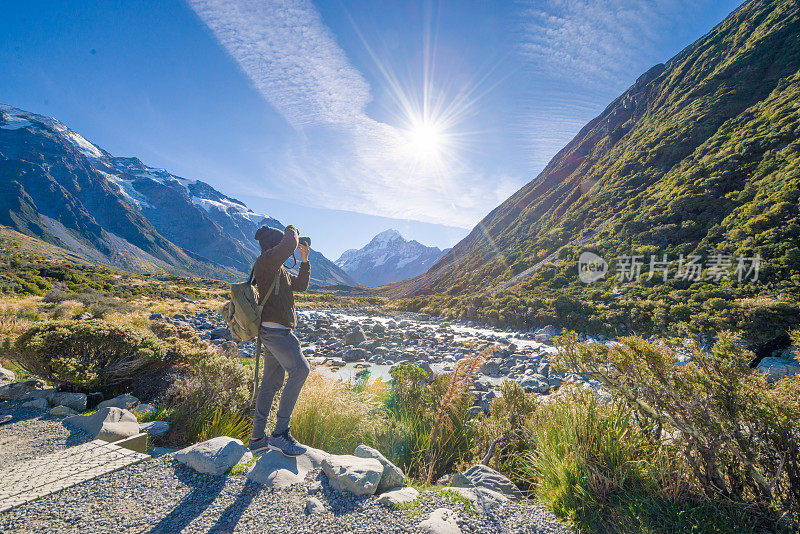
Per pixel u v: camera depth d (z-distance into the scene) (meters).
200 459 2.92
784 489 2.30
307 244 3.49
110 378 5.67
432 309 46.28
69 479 2.69
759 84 39.56
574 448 2.96
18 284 33.41
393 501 2.49
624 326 18.73
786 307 11.41
